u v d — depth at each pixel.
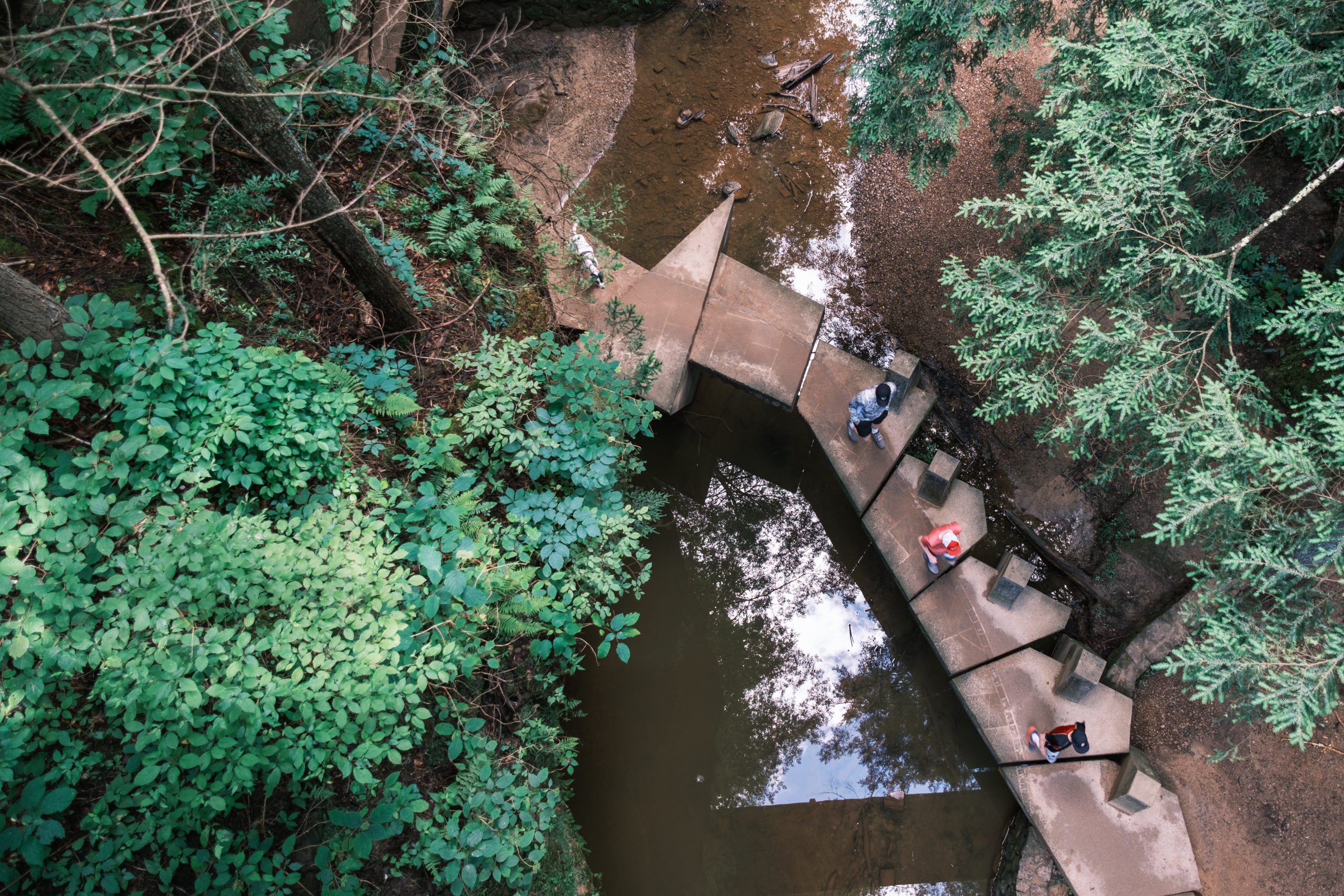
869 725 8.56
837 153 10.94
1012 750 7.72
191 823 4.27
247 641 4.15
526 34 11.59
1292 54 5.27
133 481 4.58
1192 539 8.46
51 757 4.31
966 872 7.89
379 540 4.82
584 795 7.75
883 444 8.74
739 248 10.59
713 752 8.34
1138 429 6.18
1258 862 7.30
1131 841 7.34
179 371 4.82
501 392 6.22
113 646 4.02
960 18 6.81
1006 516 9.01
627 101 11.37
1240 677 5.07
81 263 5.32
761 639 8.97
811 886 7.84
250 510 5.05
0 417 4.26
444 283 7.27
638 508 7.33
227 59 4.34
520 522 5.67
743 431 9.81
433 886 5.32
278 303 6.10
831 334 10.03
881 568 9.13
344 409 5.38
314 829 5.00
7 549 4.00
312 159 7.04
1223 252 5.30
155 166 5.43
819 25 11.73
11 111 4.97
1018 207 5.72
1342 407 4.66
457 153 7.94
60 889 4.11
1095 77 6.33
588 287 8.91
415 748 5.63
